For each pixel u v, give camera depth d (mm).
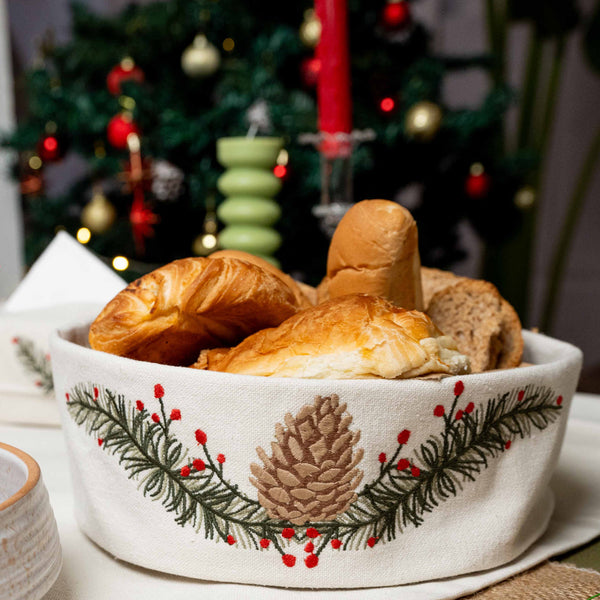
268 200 1146
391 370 555
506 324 683
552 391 599
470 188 1848
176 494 572
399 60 1875
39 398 771
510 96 1837
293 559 569
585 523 646
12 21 2855
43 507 511
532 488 597
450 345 588
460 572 583
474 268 3107
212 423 561
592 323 3035
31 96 1970
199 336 603
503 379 577
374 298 581
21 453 532
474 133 1819
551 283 3041
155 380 565
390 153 1822
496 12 2848
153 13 1824
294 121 1672
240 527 568
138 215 1826
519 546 601
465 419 573
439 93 1939
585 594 571
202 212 1956
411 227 617
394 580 576
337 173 1089
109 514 589
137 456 576
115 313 577
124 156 1891
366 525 568
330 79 1078
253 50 1802
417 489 572
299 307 611
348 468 562
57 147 1867
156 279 582
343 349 558
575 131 2930
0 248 2801
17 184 2301
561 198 2988
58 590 566
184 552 574
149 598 563
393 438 562
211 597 565
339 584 572
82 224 1978
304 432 556
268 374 563
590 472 715
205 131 1729
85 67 1921
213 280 583
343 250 625
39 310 796
